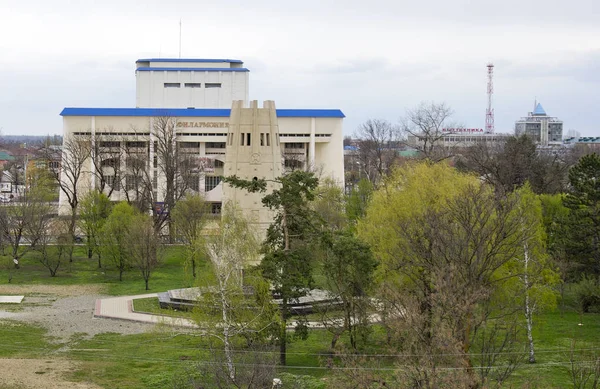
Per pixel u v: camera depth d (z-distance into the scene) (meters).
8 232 113.62
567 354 67.94
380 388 48.34
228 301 59.94
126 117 163.00
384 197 80.44
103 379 60.19
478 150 165.62
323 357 65.75
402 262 63.25
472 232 57.28
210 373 57.16
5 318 82.50
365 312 63.94
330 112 167.00
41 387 57.00
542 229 86.62
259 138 85.94
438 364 46.97
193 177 144.62
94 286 103.00
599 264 84.62
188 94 180.25
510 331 55.47
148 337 74.00
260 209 85.50
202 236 83.56
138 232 104.50
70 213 140.62
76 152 141.38
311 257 66.69
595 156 90.69
